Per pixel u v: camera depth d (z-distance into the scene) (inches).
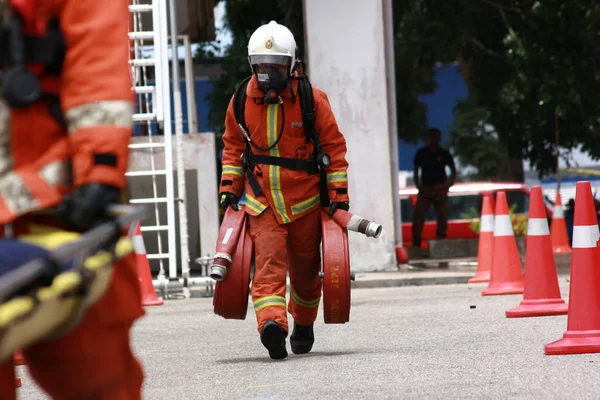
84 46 246.7
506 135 2541.8
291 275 643.5
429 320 804.6
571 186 3422.7
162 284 1157.1
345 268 616.1
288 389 505.4
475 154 2834.6
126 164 247.6
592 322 580.4
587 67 2037.4
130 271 263.4
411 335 711.1
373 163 1337.4
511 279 1007.0
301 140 619.5
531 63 2049.7
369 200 1337.4
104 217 243.6
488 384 489.7
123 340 263.0
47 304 224.1
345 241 617.9
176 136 1215.6
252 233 626.2
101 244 242.2
